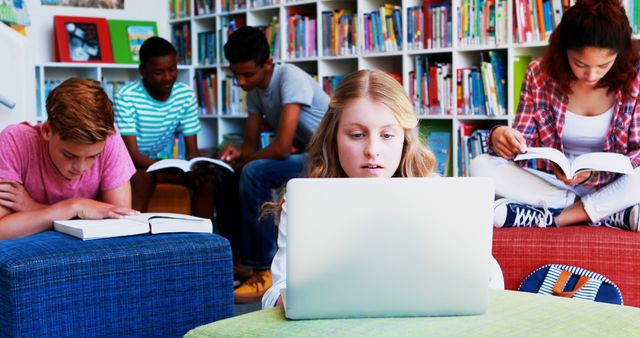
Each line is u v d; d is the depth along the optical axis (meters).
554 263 2.35
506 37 3.79
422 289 1.33
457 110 4.03
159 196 3.66
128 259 1.91
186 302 2.00
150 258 1.94
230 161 3.90
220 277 2.04
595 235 2.32
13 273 1.76
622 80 2.53
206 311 2.03
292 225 1.30
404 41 4.23
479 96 3.94
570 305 1.45
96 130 2.10
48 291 1.81
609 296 2.23
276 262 1.70
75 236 2.01
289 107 3.64
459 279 1.34
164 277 1.96
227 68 5.47
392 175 1.82
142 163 3.63
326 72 4.73
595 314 1.39
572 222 2.57
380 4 4.52
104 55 5.51
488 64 3.87
